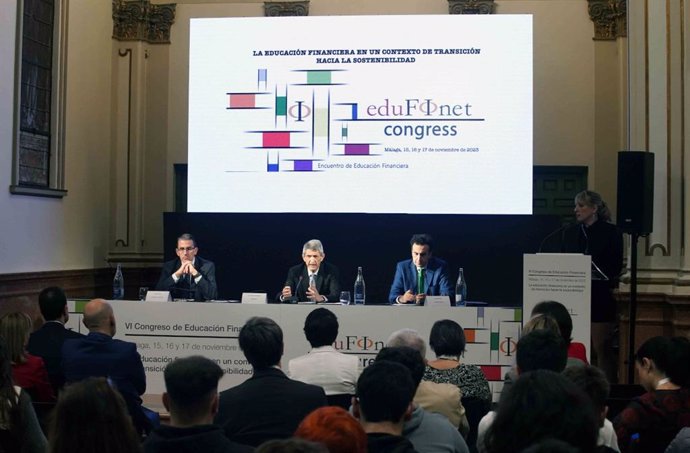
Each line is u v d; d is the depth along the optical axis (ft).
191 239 21.17
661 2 22.67
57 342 14.25
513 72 27.02
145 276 31.09
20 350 12.31
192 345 17.44
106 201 30.60
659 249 22.35
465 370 12.12
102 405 6.42
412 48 27.35
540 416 5.65
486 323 16.85
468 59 27.14
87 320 13.21
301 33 27.73
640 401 9.92
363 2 30.73
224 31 27.96
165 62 31.30
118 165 31.04
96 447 6.32
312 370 12.42
